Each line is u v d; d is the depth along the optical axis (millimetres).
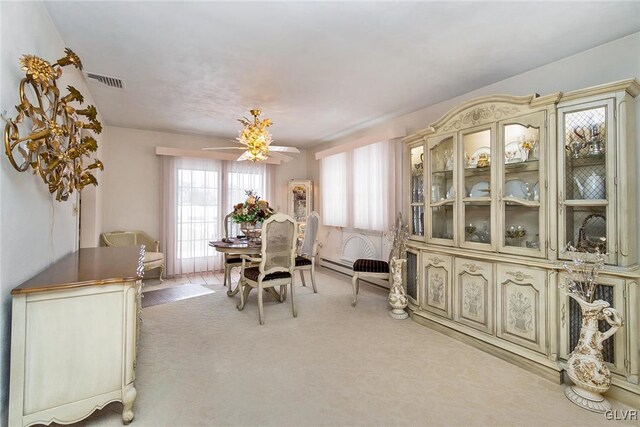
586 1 1723
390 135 3912
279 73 2670
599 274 1867
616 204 1856
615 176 1857
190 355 2316
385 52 2309
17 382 1331
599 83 2225
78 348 1465
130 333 1593
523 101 2217
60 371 1425
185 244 4988
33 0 1583
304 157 6281
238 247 3268
